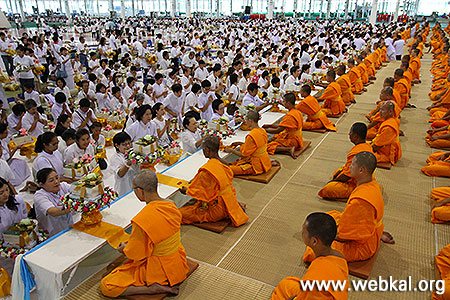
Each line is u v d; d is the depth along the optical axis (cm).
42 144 438
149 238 255
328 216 225
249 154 470
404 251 338
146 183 262
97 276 302
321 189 436
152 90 806
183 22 3061
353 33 2297
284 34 2356
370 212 283
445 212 377
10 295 313
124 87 906
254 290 286
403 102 796
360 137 404
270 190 456
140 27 2730
